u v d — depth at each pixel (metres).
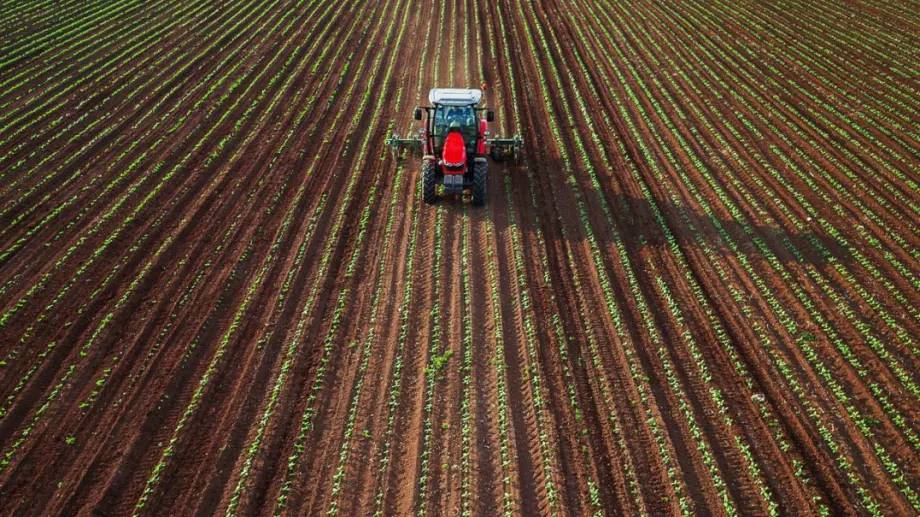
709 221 14.73
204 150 16.77
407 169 16.34
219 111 18.97
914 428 9.61
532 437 9.18
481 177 14.25
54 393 9.36
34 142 16.64
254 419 9.26
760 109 20.61
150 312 11.09
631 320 11.58
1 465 8.26
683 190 15.99
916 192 16.20
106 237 13.05
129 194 14.51
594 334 11.14
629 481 8.61
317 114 19.23
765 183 16.44
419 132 18.06
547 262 12.98
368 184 15.70
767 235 14.30
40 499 7.88
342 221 14.02
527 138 18.28
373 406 9.57
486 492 8.38
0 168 15.41
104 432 8.80
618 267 13.02
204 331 10.77
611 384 10.12
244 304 11.38
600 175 16.52
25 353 10.09
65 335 10.45
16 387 9.41
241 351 10.45
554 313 11.59
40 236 13.02
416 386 9.98
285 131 18.08
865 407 9.95
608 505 8.26
